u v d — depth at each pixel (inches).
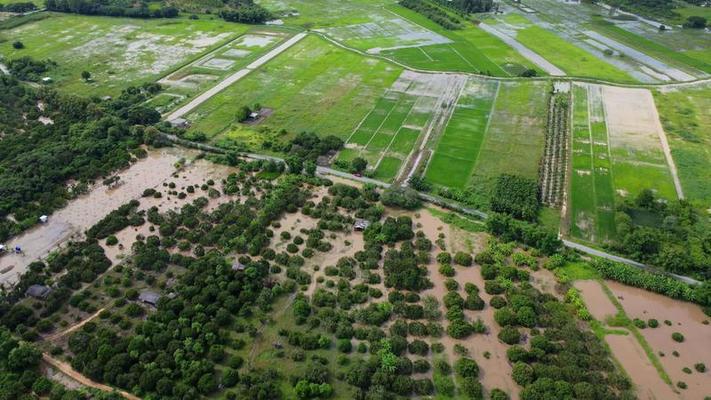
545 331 3270.2
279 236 4178.2
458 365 3041.3
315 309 3467.0
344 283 3631.9
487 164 5064.0
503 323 3321.9
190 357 3073.3
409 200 4421.8
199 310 3363.7
